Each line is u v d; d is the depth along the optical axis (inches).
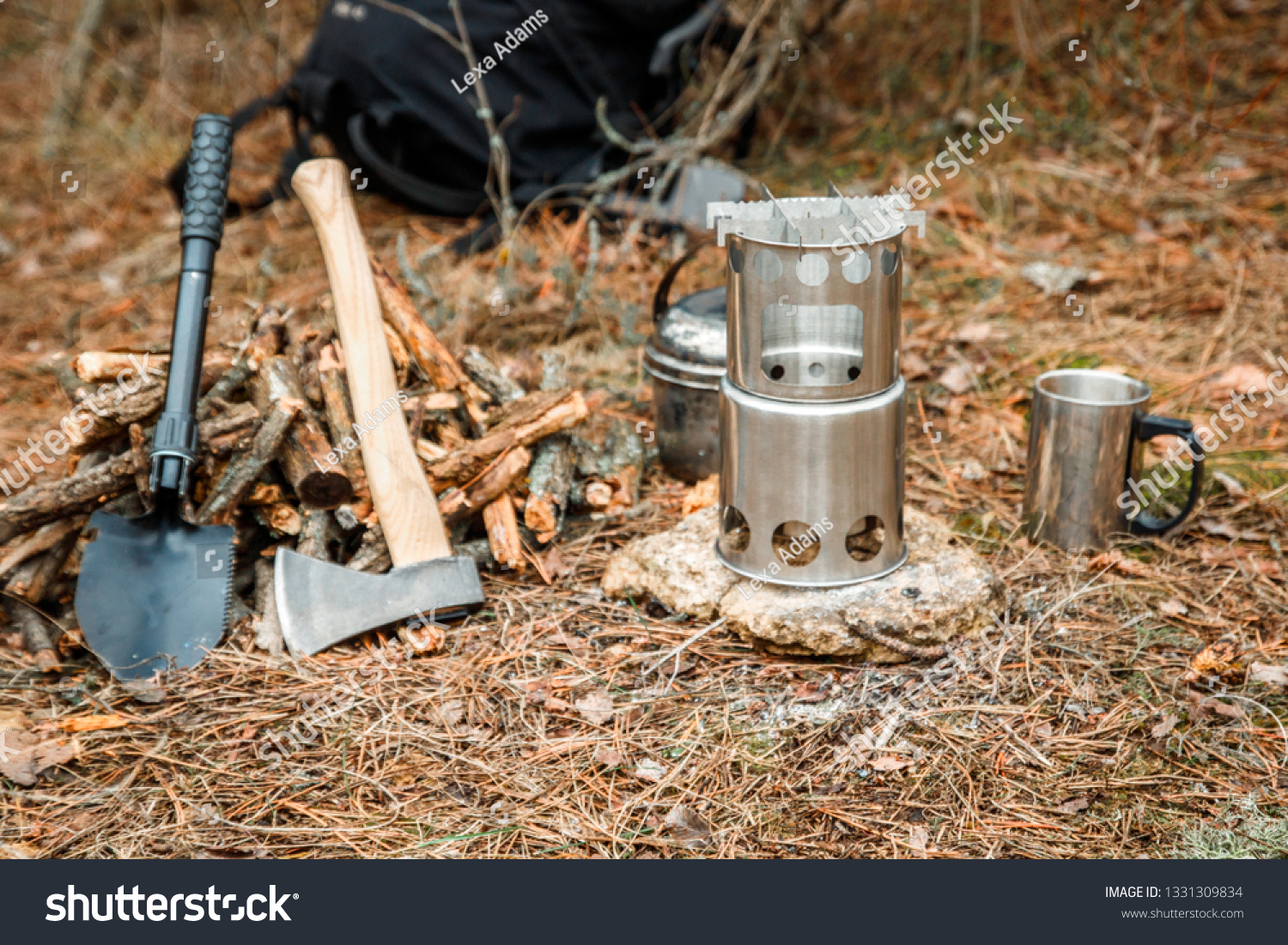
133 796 74.0
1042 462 97.8
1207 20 191.0
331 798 73.8
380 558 90.7
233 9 236.5
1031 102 181.8
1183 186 160.6
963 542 100.6
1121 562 95.2
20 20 249.1
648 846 69.9
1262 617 88.9
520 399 100.5
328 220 97.8
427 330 102.7
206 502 90.5
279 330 101.3
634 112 162.7
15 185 190.9
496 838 70.5
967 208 161.3
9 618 89.4
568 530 103.8
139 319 147.3
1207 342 128.3
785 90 192.1
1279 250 144.3
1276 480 106.0
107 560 85.7
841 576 85.8
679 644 87.7
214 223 91.8
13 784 74.7
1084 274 142.1
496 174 157.5
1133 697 81.0
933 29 198.7
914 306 142.5
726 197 154.1
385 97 150.6
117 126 208.5
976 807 72.1
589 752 77.4
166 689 82.9
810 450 81.2
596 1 151.4
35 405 127.6
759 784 74.4
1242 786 72.8
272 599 89.4
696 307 110.3
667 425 110.1
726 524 89.0
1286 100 173.2
